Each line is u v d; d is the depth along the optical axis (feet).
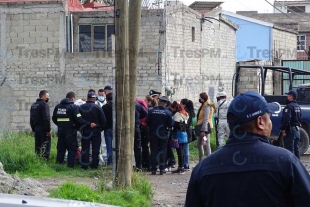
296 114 62.80
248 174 16.96
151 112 61.36
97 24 100.17
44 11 98.12
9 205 19.58
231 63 123.85
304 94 79.20
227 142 17.81
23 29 98.48
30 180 46.37
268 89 122.93
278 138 64.44
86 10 103.96
